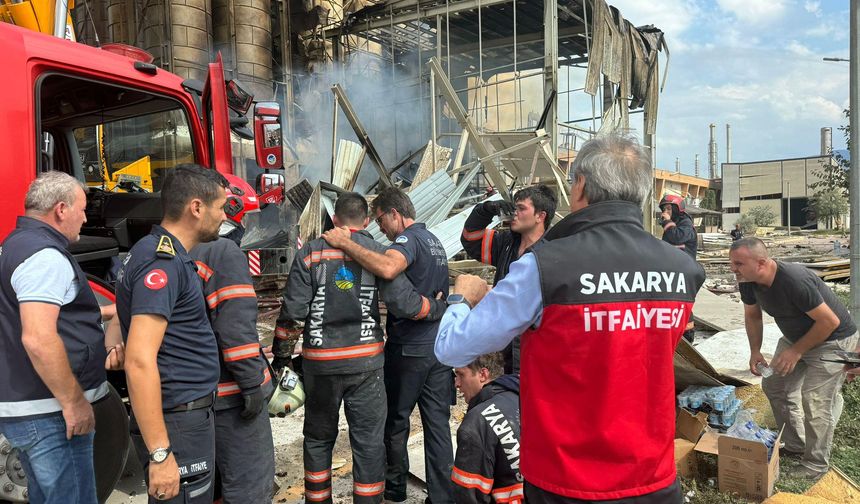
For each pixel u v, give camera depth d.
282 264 5.07
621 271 1.51
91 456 2.41
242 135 4.37
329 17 19.84
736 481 3.27
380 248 3.03
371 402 2.96
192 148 3.89
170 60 14.77
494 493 2.31
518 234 3.35
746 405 4.55
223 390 2.50
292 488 3.49
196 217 2.25
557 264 1.50
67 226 2.31
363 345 2.92
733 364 5.50
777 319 3.58
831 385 3.47
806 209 65.25
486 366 2.42
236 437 2.54
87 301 2.38
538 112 20.47
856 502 3.23
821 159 74.75
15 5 3.64
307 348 2.91
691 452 3.55
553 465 1.52
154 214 3.78
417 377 3.15
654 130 20.39
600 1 15.49
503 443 2.24
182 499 2.18
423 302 3.04
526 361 1.59
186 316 2.17
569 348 1.49
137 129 4.04
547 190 3.22
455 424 4.50
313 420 2.98
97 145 4.21
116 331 2.71
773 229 59.88
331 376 2.89
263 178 4.80
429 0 17.11
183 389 2.17
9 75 2.66
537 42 19.95
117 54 3.51
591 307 1.48
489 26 18.98
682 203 7.62
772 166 78.06
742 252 3.54
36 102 2.78
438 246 3.32
